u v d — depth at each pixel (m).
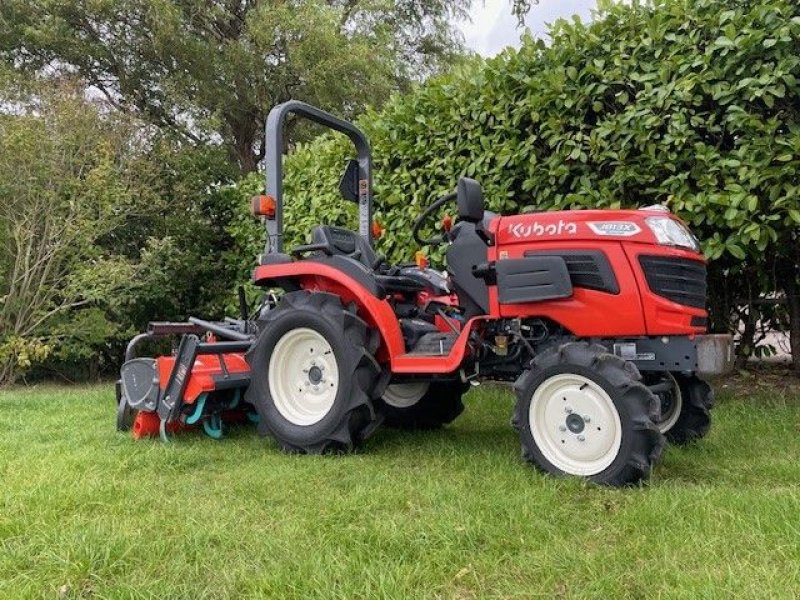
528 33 5.23
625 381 3.00
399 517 2.59
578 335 3.39
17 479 3.10
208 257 8.95
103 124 7.90
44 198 7.25
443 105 5.69
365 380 3.73
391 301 4.34
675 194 4.62
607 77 4.77
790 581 1.98
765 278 5.02
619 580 2.05
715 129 4.50
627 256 3.29
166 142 8.85
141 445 3.86
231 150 13.30
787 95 4.36
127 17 11.10
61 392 6.76
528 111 5.15
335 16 12.17
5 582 2.09
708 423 3.77
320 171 6.95
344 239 4.19
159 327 4.50
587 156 4.90
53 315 7.52
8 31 10.64
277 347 3.99
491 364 3.79
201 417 4.13
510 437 4.20
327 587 2.02
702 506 2.60
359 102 12.30
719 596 1.89
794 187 4.22
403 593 1.98
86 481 3.05
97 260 7.69
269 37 11.70
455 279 3.74
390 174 6.12
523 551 2.29
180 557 2.26
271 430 3.91
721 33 4.49
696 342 3.26
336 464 3.47
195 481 3.17
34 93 7.64
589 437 3.10
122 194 7.56
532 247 3.49
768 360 5.91
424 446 3.93
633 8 4.81
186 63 11.33
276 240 4.23
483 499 2.78
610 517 2.62
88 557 2.21
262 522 2.61
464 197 3.46
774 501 2.59
